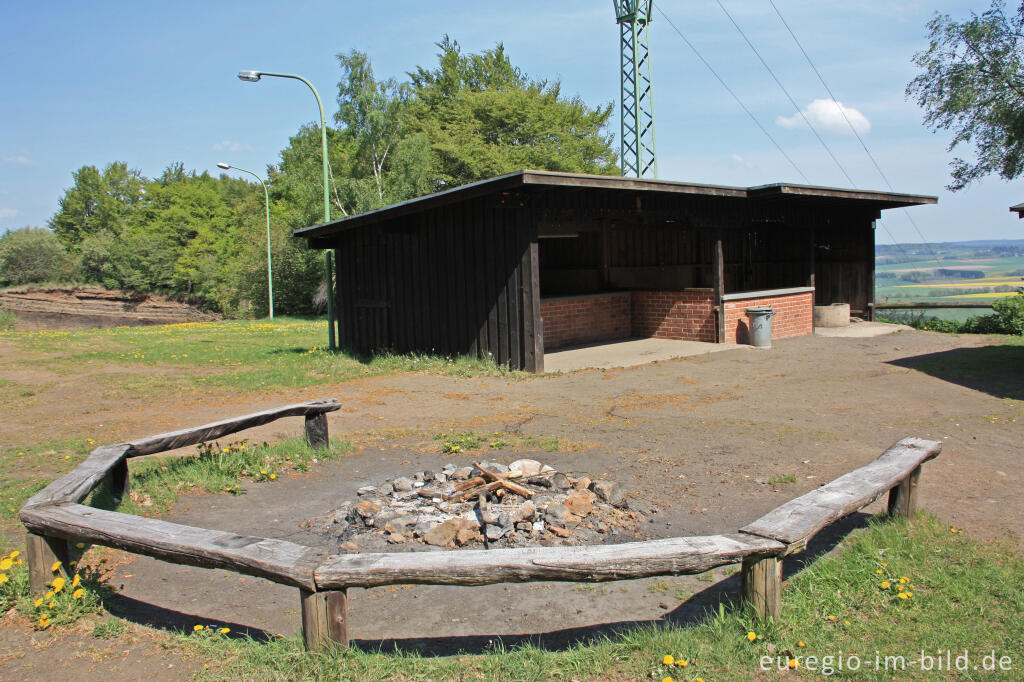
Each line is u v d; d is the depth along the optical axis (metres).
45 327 58.59
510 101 39.12
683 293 14.45
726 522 4.57
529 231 10.80
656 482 5.46
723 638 3.01
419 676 2.82
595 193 11.55
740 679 2.76
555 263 18.28
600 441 6.79
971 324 16.22
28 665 2.99
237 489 5.52
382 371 11.98
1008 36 18.44
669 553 2.84
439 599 3.70
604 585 3.82
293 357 14.45
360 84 36.06
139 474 5.88
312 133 42.00
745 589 3.12
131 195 82.94
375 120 35.28
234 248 58.84
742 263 16.83
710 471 5.73
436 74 47.97
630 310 15.61
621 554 2.84
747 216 14.19
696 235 15.59
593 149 42.53
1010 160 18.59
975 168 19.19
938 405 8.02
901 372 10.28
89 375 12.09
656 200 12.41
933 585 3.56
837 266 18.17
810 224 15.66
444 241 12.51
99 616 3.44
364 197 34.41
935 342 13.80
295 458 6.37
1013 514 4.60
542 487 5.17
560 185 10.12
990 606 3.35
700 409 8.14
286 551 3.00
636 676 2.80
